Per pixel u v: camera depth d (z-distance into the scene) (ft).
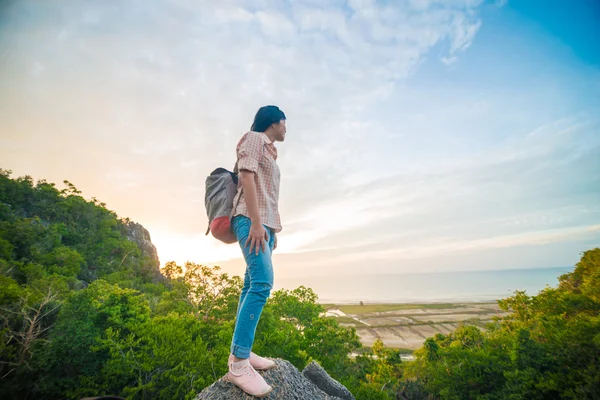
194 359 36.68
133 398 36.63
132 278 182.50
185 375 34.55
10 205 196.85
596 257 102.12
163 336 40.01
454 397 60.54
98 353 42.60
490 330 90.58
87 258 191.72
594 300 79.61
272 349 42.39
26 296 53.93
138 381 37.09
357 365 55.88
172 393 34.76
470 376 62.39
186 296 82.94
